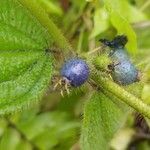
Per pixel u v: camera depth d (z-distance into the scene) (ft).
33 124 0.49
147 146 0.51
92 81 0.32
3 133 0.47
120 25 0.42
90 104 0.34
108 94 0.33
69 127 0.49
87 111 0.34
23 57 0.31
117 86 0.31
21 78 0.30
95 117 0.34
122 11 0.48
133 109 0.32
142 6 0.53
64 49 0.32
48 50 0.32
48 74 0.31
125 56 0.33
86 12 0.50
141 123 0.49
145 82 0.37
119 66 0.32
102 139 0.35
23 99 0.30
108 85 0.31
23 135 0.48
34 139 0.48
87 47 0.49
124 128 0.50
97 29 0.46
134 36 0.42
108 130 0.35
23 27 0.31
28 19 0.31
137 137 0.51
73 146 0.48
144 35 0.51
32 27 0.31
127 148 0.50
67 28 0.50
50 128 0.49
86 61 0.31
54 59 0.32
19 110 0.29
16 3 0.31
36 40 0.31
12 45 0.31
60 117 0.50
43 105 0.50
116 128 0.36
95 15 0.46
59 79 0.30
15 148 0.48
